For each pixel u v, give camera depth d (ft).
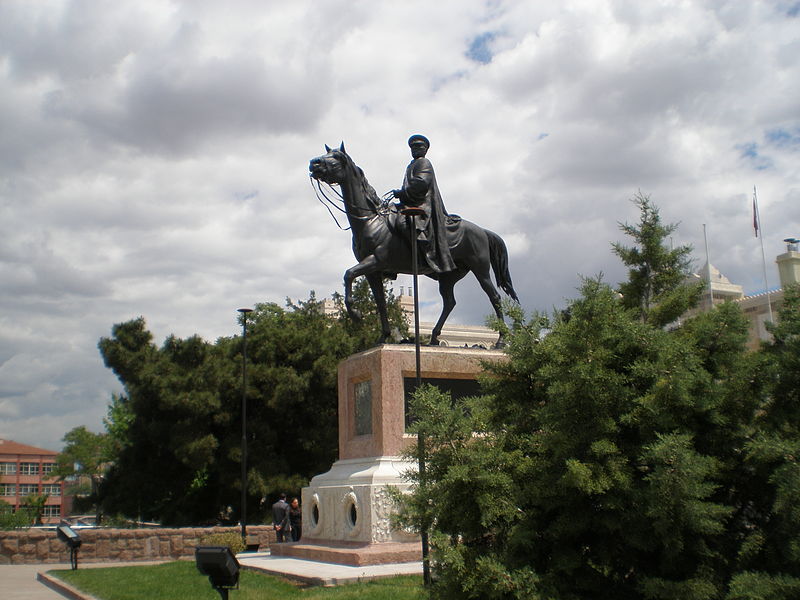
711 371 23.02
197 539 67.21
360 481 43.80
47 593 43.75
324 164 47.93
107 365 98.53
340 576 36.68
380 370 45.29
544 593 20.81
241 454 92.02
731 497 22.74
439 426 22.76
